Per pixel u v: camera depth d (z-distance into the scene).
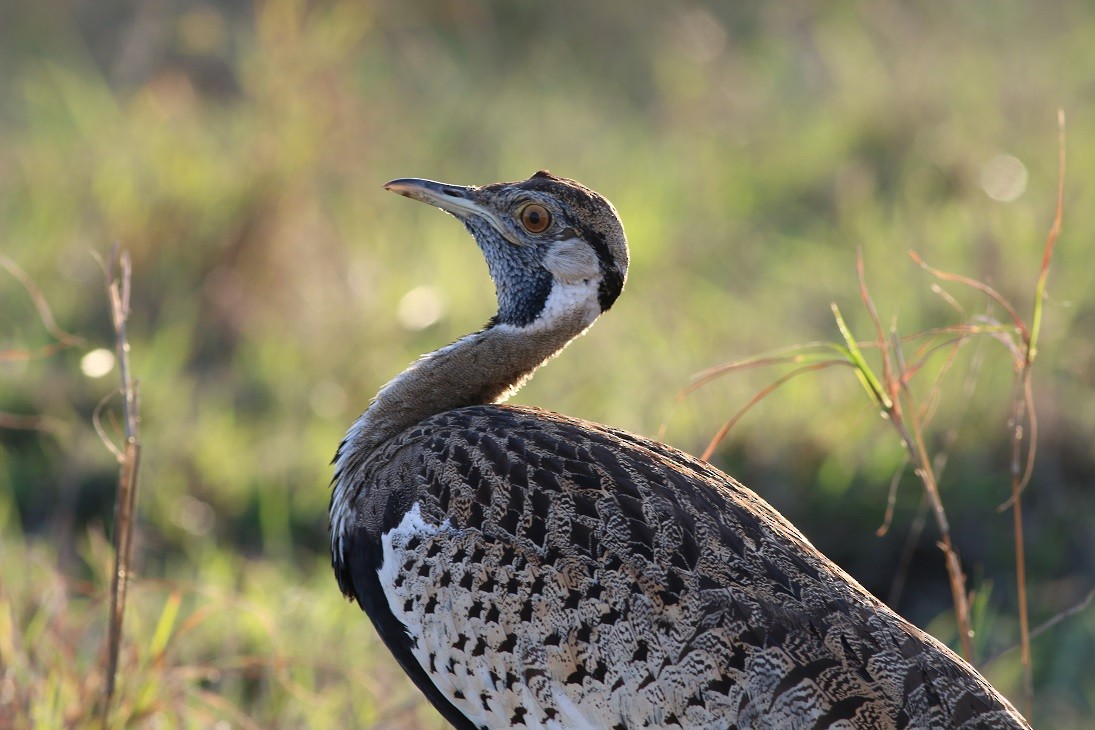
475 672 7.91
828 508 13.93
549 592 7.69
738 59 25.23
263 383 15.97
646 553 7.61
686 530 7.67
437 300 17.25
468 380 9.46
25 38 25.00
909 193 20.23
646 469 8.01
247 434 15.06
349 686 11.23
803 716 7.20
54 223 18.27
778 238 19.47
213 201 18.17
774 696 7.26
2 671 10.24
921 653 7.42
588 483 7.87
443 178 20.95
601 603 7.59
